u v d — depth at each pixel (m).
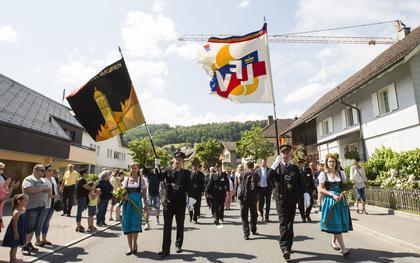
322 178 5.99
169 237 6.25
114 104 7.09
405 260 5.46
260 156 40.44
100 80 7.15
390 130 16.19
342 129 22.14
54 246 6.99
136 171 6.65
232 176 17.84
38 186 6.68
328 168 6.04
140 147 48.22
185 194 6.54
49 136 17.80
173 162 6.70
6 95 18.00
